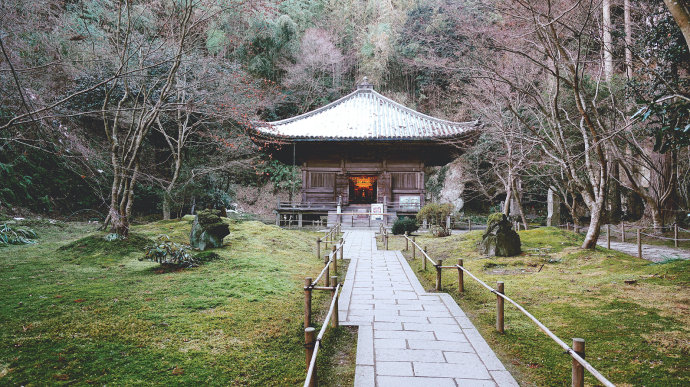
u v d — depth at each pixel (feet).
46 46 39.50
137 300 19.31
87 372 12.13
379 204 76.79
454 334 17.21
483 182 93.91
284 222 81.61
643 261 29.78
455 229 75.41
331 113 89.76
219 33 63.67
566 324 17.80
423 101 117.29
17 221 43.50
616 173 69.36
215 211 36.47
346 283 27.25
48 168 60.39
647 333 16.01
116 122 34.53
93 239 32.42
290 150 83.71
